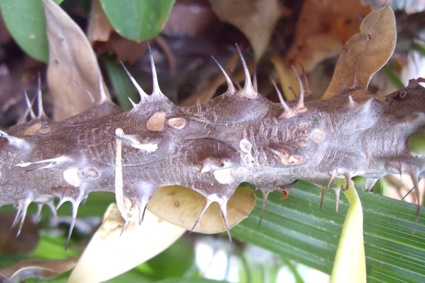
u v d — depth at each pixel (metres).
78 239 0.36
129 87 0.33
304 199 0.31
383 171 0.26
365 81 0.29
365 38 0.29
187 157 0.27
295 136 0.26
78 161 0.27
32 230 0.35
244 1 0.32
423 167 0.26
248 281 0.37
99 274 0.31
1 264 0.32
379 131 0.26
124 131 0.27
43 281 0.32
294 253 0.31
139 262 0.31
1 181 0.28
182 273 0.36
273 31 0.32
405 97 0.26
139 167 0.27
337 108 0.26
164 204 0.30
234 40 0.33
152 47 0.34
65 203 0.33
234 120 0.27
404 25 0.33
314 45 0.32
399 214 0.29
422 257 0.29
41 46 0.31
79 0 0.32
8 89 0.34
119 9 0.30
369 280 0.30
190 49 0.34
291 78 0.32
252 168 0.27
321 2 0.32
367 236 0.30
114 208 0.31
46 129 0.28
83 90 0.32
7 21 0.31
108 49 0.33
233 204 0.30
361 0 0.31
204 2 0.33
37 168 0.27
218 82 0.33
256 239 0.32
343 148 0.26
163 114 0.27
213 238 0.37
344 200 0.30
